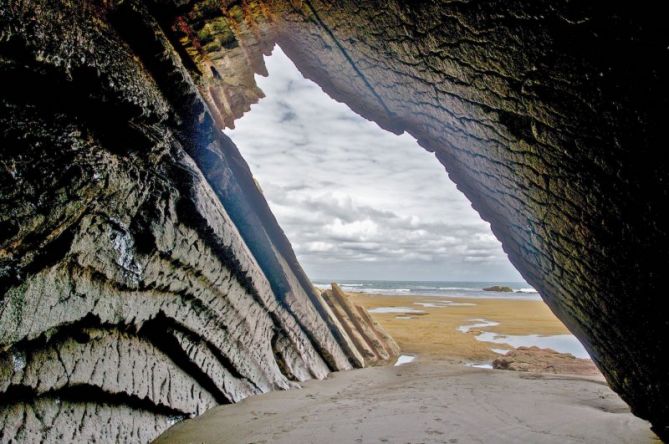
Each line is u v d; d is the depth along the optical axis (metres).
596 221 2.07
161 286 3.27
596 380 5.49
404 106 3.30
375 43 2.77
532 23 1.67
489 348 10.27
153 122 3.32
